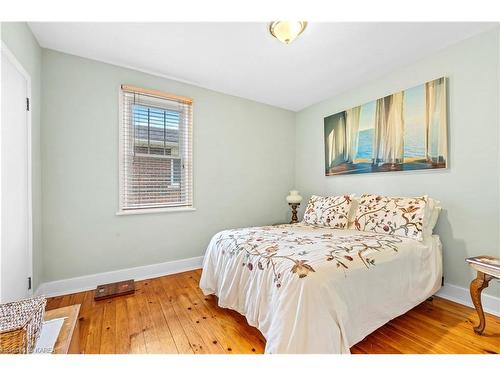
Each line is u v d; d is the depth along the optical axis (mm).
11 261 1431
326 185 3217
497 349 1310
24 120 1629
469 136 1862
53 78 2012
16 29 1513
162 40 1910
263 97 3152
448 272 1980
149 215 2486
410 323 1588
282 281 1232
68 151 2076
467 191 1878
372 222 2162
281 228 2379
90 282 2168
